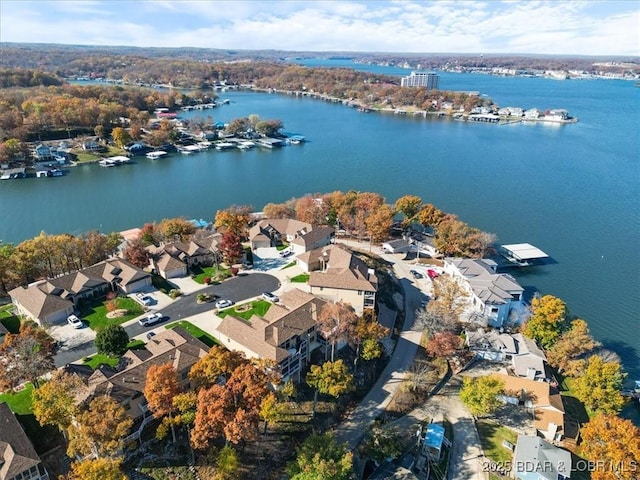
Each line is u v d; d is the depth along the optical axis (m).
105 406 47.50
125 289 85.44
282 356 61.03
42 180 180.50
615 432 53.53
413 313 89.38
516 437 61.75
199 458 52.88
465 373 74.25
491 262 102.19
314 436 53.06
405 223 125.50
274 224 114.50
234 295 86.12
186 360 59.88
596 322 90.19
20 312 80.50
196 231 114.50
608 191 167.50
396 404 65.88
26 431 53.34
